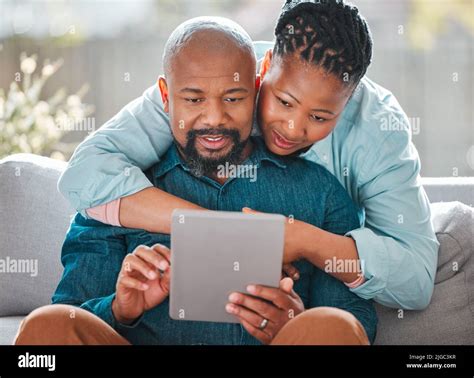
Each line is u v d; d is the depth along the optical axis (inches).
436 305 101.0
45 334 82.4
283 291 86.8
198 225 83.4
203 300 86.6
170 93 93.6
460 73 260.2
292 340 82.9
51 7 245.8
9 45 237.1
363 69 93.9
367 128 100.8
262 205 98.5
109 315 91.7
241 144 94.6
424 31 269.6
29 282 110.3
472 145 258.1
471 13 272.2
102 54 244.5
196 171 97.3
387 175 100.0
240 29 94.6
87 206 96.4
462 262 103.3
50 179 113.7
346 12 92.5
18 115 167.9
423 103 259.9
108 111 244.5
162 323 94.6
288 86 91.9
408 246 98.4
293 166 100.2
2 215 111.6
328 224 99.7
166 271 89.7
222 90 91.2
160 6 269.7
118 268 97.4
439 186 116.4
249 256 84.2
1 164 114.0
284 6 95.5
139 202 94.9
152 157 100.6
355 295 97.6
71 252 99.7
